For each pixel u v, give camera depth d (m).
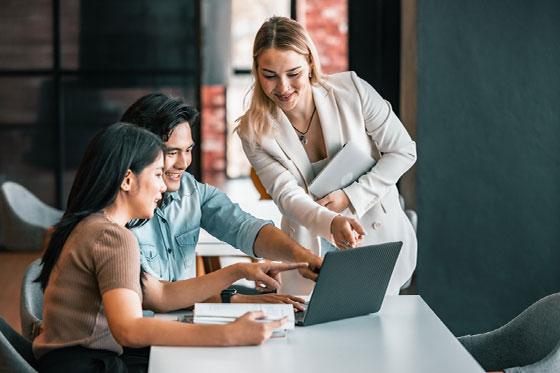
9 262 8.18
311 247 3.90
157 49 8.64
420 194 5.33
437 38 5.25
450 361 2.70
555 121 5.28
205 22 10.07
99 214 2.97
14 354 2.91
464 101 5.28
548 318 3.09
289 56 3.58
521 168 5.31
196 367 2.65
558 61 5.25
